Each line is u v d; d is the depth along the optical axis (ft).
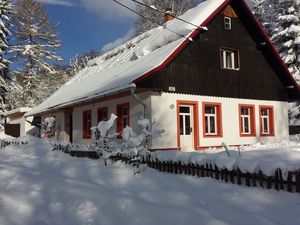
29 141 65.26
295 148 51.93
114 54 90.63
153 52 61.16
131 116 54.39
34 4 147.13
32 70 147.02
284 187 21.98
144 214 18.75
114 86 51.39
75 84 94.48
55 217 19.70
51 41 151.84
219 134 57.47
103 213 19.56
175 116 52.26
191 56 55.21
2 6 128.16
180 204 20.65
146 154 32.86
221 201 21.17
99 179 29.04
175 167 29.53
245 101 62.03
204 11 57.52
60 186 25.77
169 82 51.83
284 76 67.82
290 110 102.89
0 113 125.18
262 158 27.07
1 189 26.89
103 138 36.70
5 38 127.85
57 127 86.33
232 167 24.49
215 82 57.88
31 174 31.55
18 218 19.53
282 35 102.53
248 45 64.08
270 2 136.15
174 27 61.46
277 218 17.63
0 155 51.80
